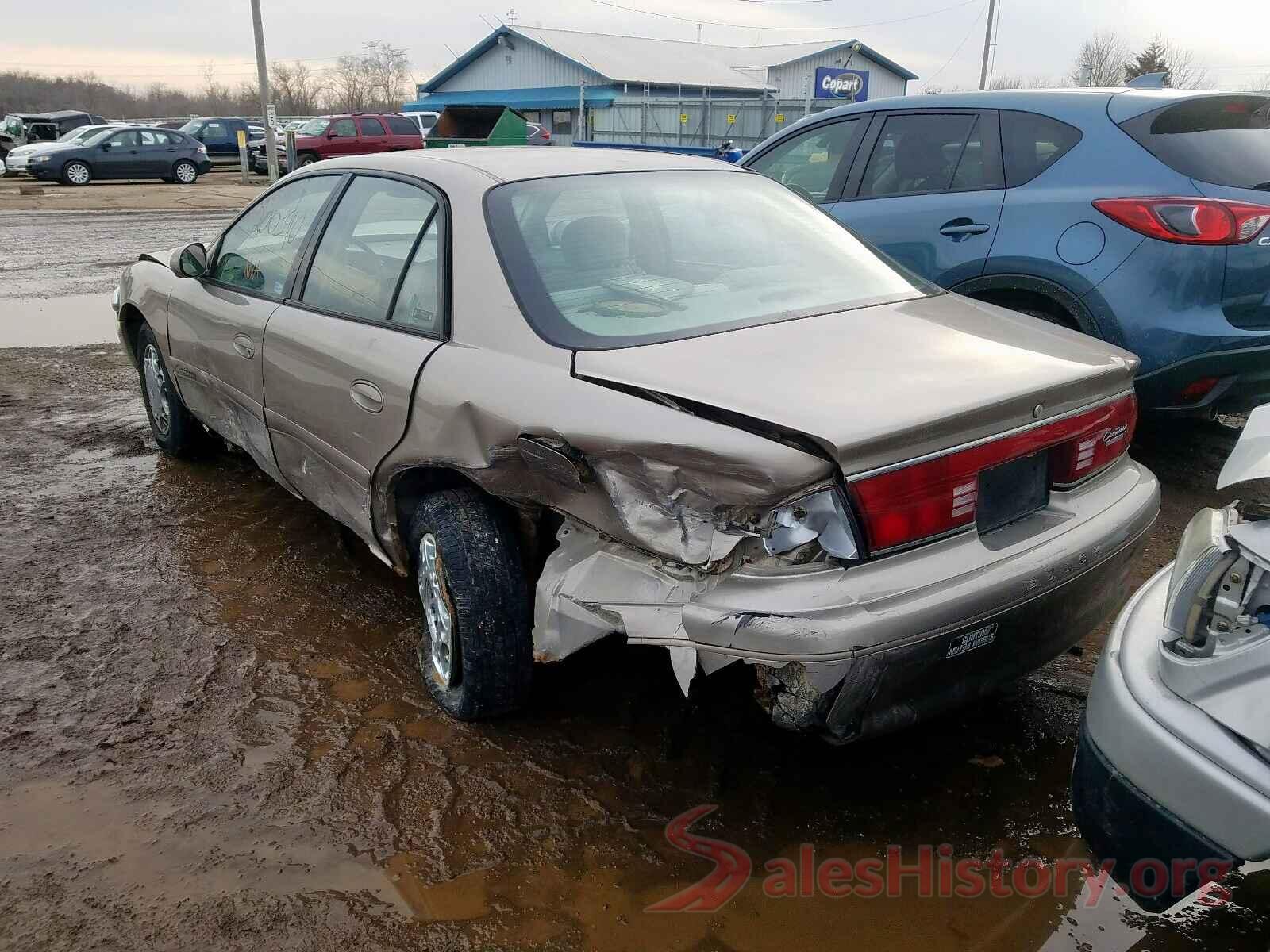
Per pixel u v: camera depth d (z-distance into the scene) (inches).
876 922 86.4
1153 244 161.8
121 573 154.3
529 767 106.9
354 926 86.4
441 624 114.3
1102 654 81.9
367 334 122.0
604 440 89.1
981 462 88.0
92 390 267.1
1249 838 66.6
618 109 1175.0
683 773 105.7
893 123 203.8
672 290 111.4
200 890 90.3
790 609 80.5
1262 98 167.3
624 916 87.3
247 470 202.1
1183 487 183.0
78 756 109.3
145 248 551.8
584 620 93.9
